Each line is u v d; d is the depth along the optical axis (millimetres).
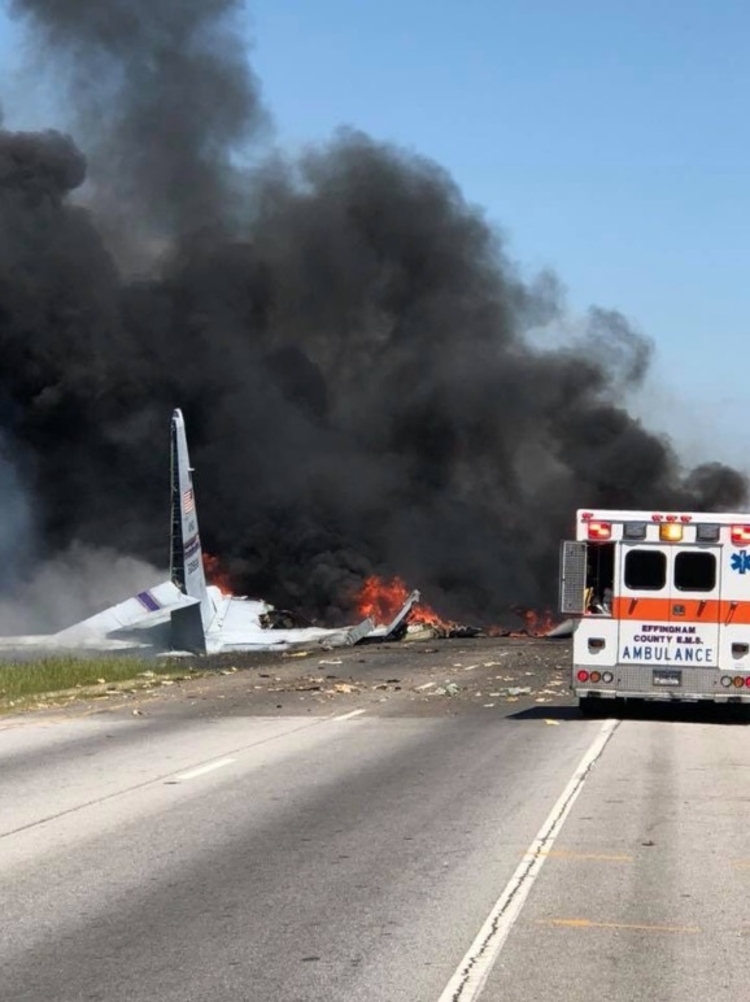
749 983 12156
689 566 36219
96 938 13703
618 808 21750
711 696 35969
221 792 23484
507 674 54281
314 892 15750
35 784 24453
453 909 14922
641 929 14070
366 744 30859
